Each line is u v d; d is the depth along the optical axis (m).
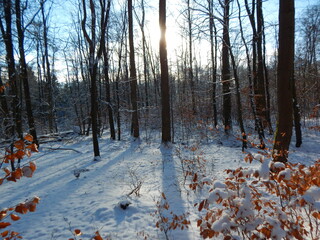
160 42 10.25
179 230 3.72
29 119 11.17
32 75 19.67
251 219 2.33
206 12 7.73
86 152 10.64
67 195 5.57
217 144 10.73
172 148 10.04
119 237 3.66
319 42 21.89
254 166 6.87
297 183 2.41
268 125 12.14
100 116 16.44
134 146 11.34
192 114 13.45
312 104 16.61
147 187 5.86
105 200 5.12
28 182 6.73
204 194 5.11
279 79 5.37
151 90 27.52
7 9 8.58
